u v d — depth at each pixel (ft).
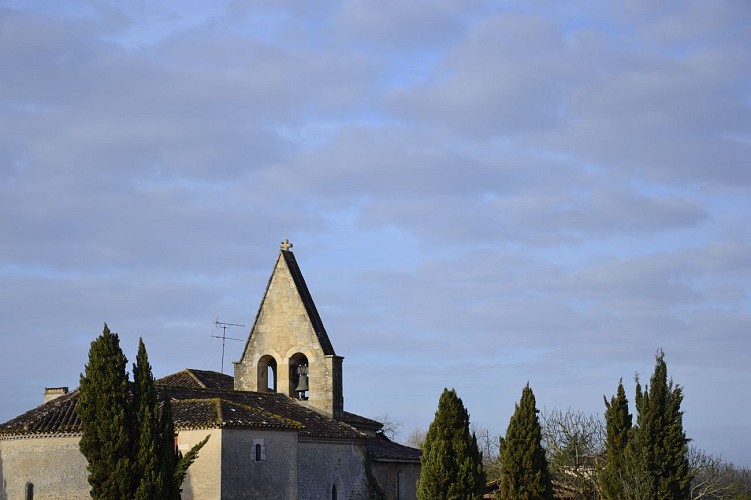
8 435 178.60
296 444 196.03
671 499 203.92
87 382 157.58
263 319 236.22
